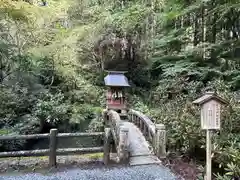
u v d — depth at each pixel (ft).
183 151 13.35
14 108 21.71
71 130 24.44
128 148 14.87
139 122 20.15
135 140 16.71
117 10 34.27
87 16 34.24
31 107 23.24
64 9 31.30
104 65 33.32
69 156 14.12
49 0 28.84
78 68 33.68
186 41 29.68
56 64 29.45
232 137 11.84
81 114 26.61
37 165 12.92
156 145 14.03
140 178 11.34
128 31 31.78
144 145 15.69
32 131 20.42
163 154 13.75
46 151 12.84
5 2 19.11
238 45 23.13
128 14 31.04
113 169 12.48
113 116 18.34
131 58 32.81
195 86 22.34
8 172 12.03
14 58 24.27
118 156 13.67
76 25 33.88
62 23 33.73
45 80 29.50
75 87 31.19
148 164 13.07
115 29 32.07
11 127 19.40
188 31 29.50
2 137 12.35
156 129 14.11
